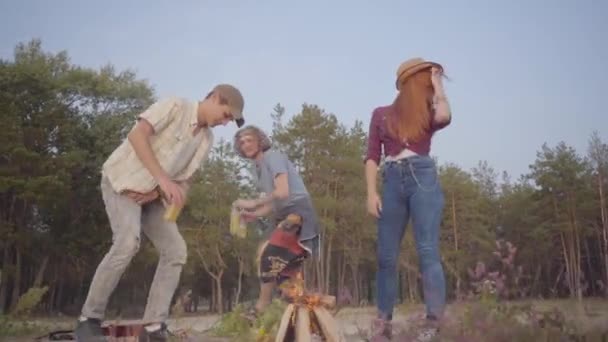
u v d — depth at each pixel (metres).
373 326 2.13
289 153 34.72
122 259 3.17
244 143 4.15
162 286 3.43
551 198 30.44
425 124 3.51
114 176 3.24
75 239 32.06
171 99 3.47
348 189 34.53
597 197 27.36
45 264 31.83
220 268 32.72
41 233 31.80
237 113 3.59
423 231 3.39
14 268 29.48
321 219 32.69
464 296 2.01
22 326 7.43
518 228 32.00
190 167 3.66
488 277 2.07
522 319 1.83
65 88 31.05
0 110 28.97
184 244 3.54
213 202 32.12
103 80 32.47
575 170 29.55
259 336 2.87
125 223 3.21
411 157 3.49
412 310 2.27
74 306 35.12
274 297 3.60
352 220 34.06
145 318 3.39
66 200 30.00
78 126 31.72
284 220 3.82
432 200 3.42
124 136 32.81
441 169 33.94
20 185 28.27
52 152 31.20
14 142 28.69
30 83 30.28
